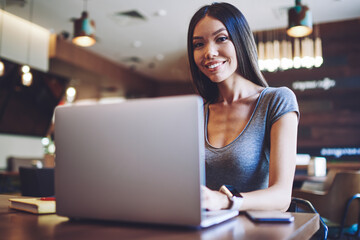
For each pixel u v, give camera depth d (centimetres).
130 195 81
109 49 779
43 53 696
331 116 935
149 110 79
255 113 133
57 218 96
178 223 77
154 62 880
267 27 649
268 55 646
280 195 104
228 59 133
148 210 79
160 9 574
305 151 955
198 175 75
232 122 138
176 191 77
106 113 84
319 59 638
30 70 614
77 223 88
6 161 619
